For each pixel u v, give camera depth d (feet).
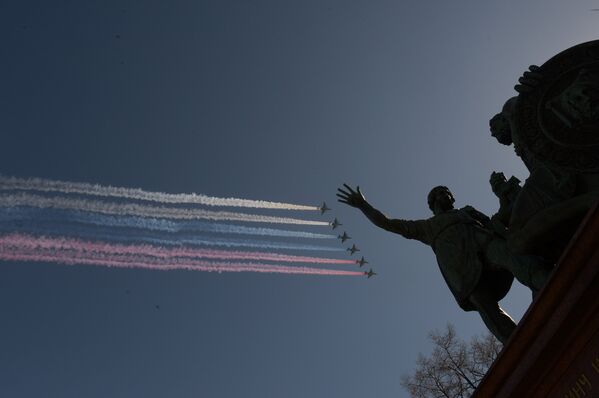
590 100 48.14
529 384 39.17
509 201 54.13
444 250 55.47
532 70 52.70
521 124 50.70
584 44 52.06
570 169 46.39
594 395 35.73
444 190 59.98
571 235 45.62
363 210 59.26
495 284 54.70
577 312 36.27
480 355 107.14
